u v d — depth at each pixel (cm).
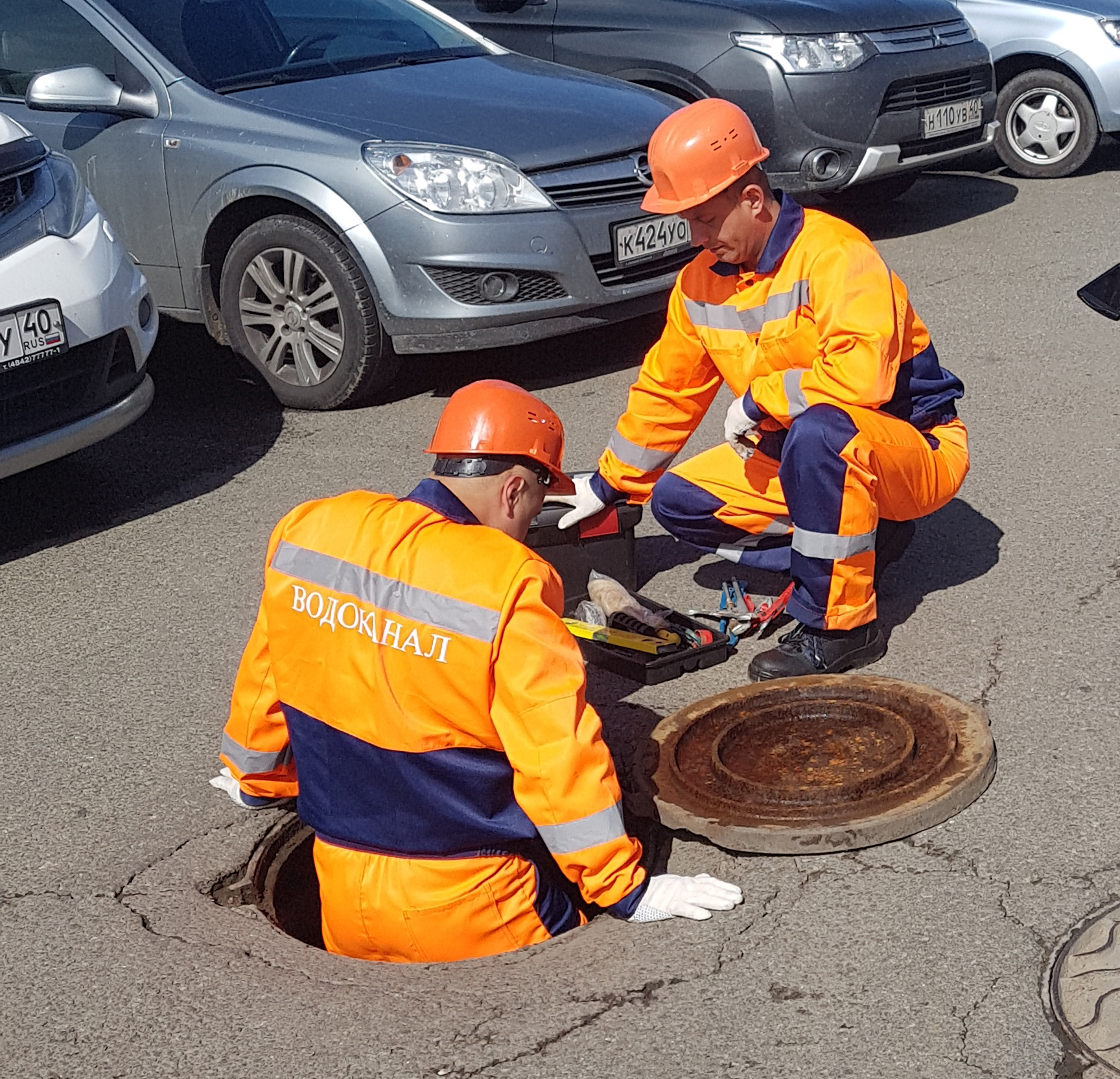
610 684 394
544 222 592
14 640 447
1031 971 270
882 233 841
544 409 291
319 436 599
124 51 644
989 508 479
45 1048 276
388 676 276
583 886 285
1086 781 327
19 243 499
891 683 363
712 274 382
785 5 793
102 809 356
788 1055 255
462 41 720
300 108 623
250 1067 265
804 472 362
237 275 628
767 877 305
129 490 558
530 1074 256
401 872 290
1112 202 868
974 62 842
